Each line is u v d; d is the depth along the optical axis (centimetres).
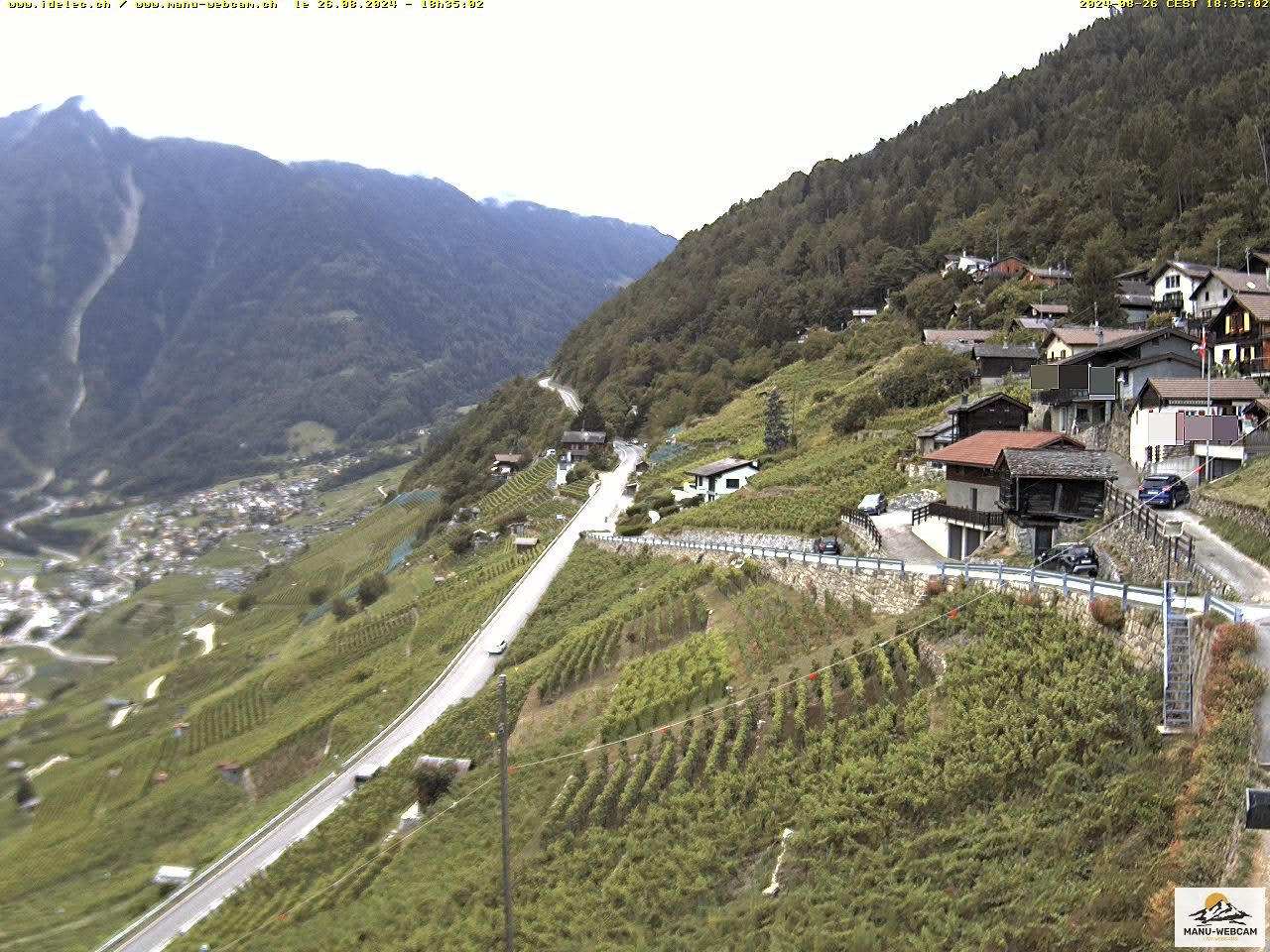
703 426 14088
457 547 12656
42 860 6638
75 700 12850
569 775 4066
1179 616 2673
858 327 15650
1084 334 9144
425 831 4353
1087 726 2589
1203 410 5469
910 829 2661
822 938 2341
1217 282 9494
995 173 19175
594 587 7931
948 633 3566
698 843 3084
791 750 3350
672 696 4309
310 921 4031
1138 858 2116
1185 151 13850
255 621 14575
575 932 2956
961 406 7194
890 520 6375
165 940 4556
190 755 8375
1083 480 4547
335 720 7306
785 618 4775
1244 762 2128
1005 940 2081
